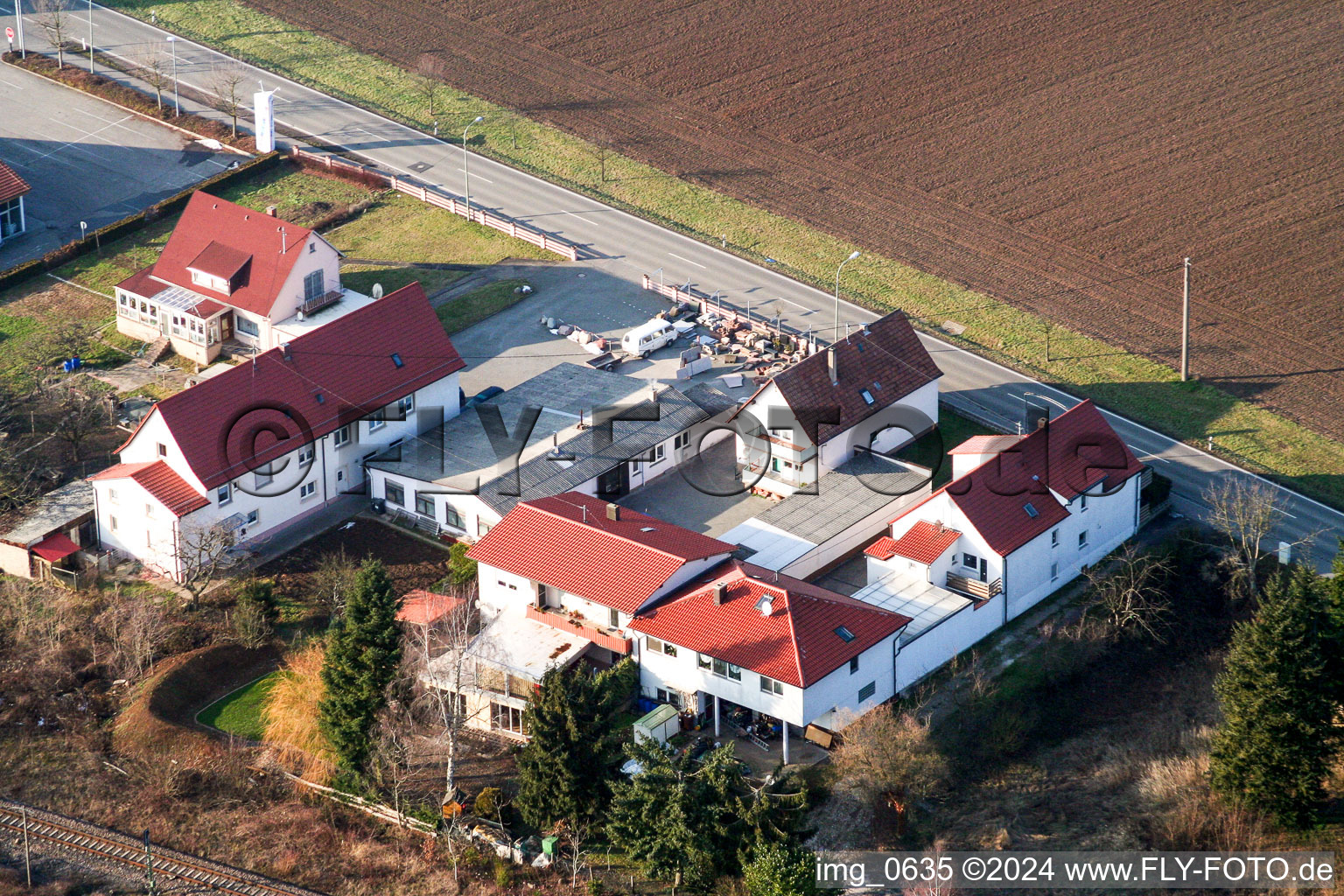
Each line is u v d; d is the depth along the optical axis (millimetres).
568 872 151125
